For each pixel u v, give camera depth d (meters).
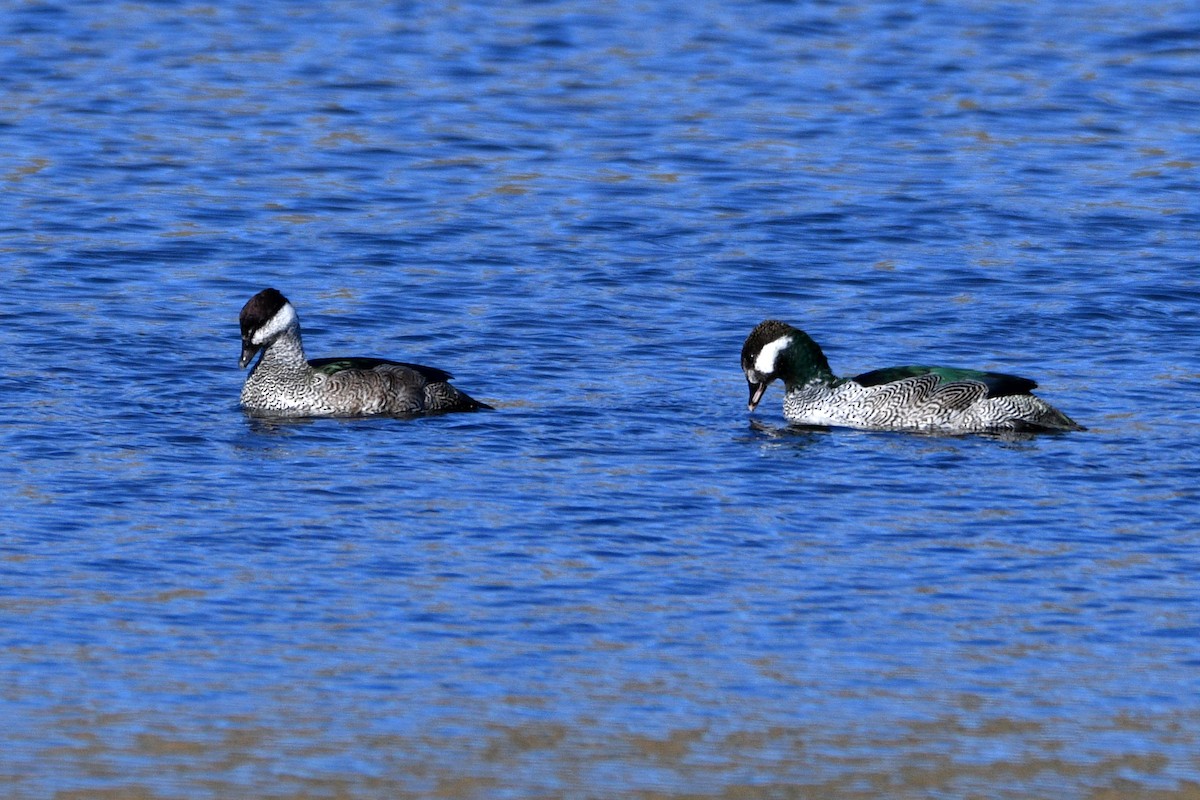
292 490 17.69
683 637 14.40
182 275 26.03
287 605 14.91
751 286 25.80
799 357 20.75
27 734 12.63
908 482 18.17
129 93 35.75
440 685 13.49
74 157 31.70
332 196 29.92
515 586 15.37
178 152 32.16
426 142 33.06
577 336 23.61
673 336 23.69
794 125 34.31
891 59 38.94
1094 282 25.91
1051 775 12.26
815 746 12.62
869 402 20.31
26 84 36.12
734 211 29.30
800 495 17.75
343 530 16.62
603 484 18.05
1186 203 29.88
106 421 19.97
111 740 12.57
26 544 16.12
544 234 28.05
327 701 13.21
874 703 13.30
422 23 41.50
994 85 37.09
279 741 12.60
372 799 11.80
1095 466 18.64
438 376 20.69
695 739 12.70
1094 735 12.84
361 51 39.12
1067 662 14.02
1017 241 27.89
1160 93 36.62
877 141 33.34
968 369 21.17
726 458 19.02
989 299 25.20
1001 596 15.27
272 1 43.41
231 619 14.62
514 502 17.45
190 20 41.50
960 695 13.45
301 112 34.75
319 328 23.81
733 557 16.09
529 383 21.75
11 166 31.05
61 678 13.52
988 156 32.47
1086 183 30.95
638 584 15.45
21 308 24.20
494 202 29.70
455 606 14.94
